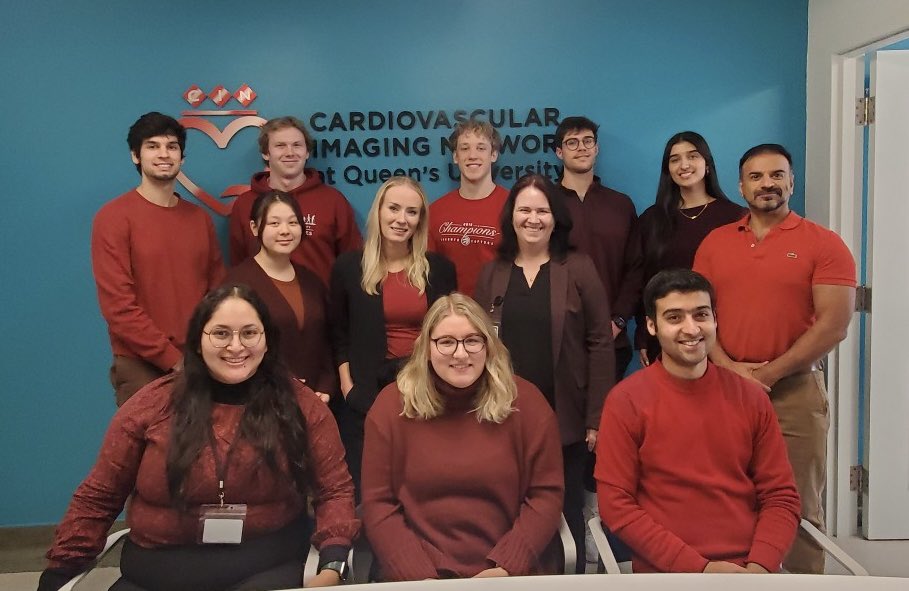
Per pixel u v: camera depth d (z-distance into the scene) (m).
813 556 1.87
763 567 1.74
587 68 3.11
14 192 2.99
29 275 3.03
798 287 2.28
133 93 3.00
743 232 2.38
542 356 2.30
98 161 3.00
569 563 1.86
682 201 2.81
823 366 3.08
